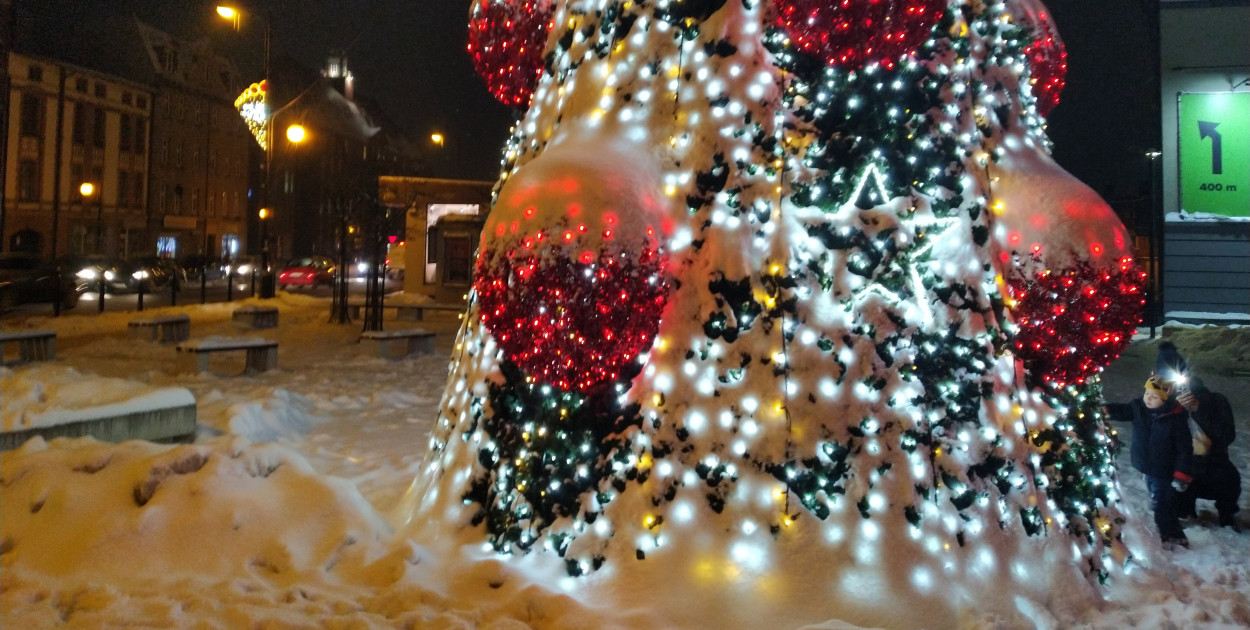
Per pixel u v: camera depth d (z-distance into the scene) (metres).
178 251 56.75
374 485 5.96
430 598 3.64
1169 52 23.09
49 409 5.88
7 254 25.11
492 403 4.34
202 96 58.91
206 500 4.08
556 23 4.88
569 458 4.03
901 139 4.13
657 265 3.76
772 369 3.94
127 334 15.80
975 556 3.80
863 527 3.76
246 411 7.51
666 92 4.28
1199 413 5.73
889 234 4.06
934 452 3.90
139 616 3.38
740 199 4.10
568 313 3.61
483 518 4.23
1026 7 4.87
